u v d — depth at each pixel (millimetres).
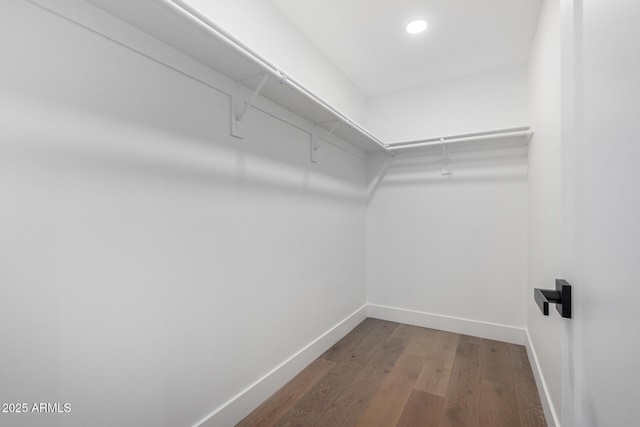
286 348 1852
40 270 836
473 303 2584
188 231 1250
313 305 2145
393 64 2430
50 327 857
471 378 1876
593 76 508
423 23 1910
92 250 946
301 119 1982
